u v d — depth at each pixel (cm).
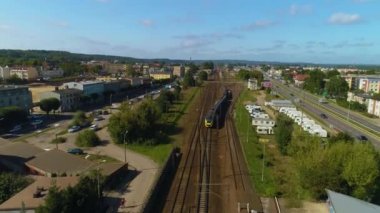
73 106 10619
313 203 4044
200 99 13225
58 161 5019
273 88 17125
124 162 5497
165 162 5169
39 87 14300
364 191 3897
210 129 8006
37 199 3562
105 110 10106
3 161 5044
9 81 15625
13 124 7925
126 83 15112
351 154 4147
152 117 7081
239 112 10231
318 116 9638
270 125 7619
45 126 8125
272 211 3844
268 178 4834
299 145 5566
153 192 4150
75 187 3462
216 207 3978
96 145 6581
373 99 10306
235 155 5972
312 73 17775
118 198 4141
